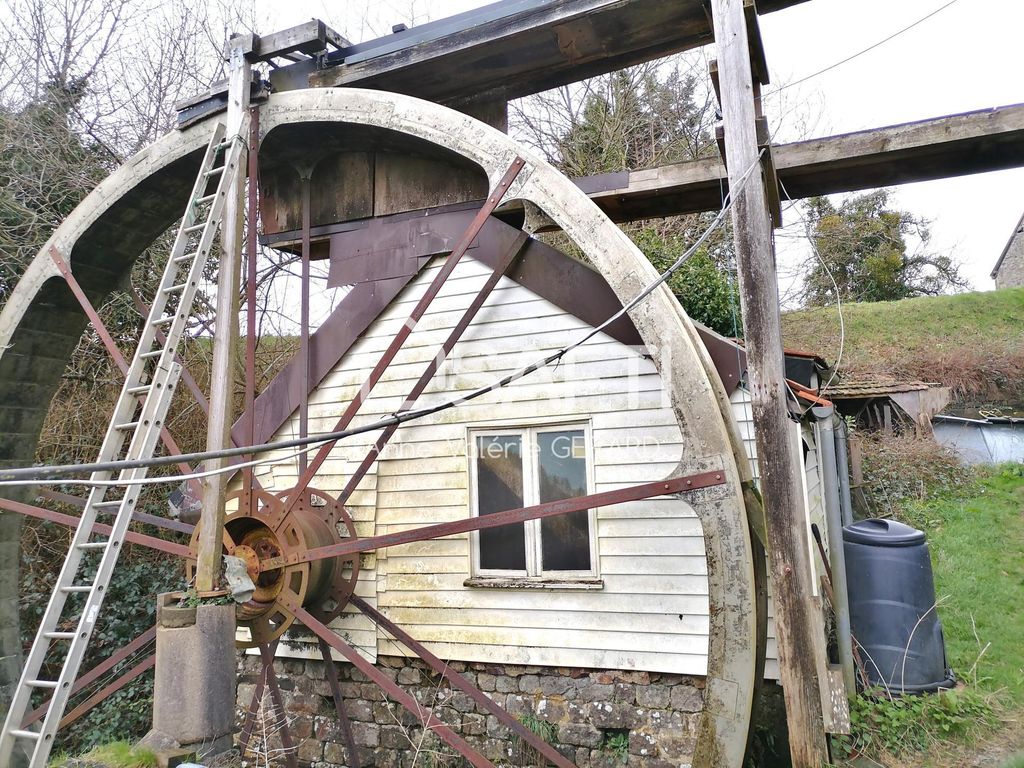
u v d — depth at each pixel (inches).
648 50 223.9
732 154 180.4
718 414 173.5
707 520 171.5
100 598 181.6
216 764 168.1
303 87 255.8
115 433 205.0
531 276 232.4
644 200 254.2
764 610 184.9
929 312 937.5
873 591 250.5
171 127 483.8
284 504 218.2
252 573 214.4
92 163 439.2
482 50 221.8
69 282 270.8
